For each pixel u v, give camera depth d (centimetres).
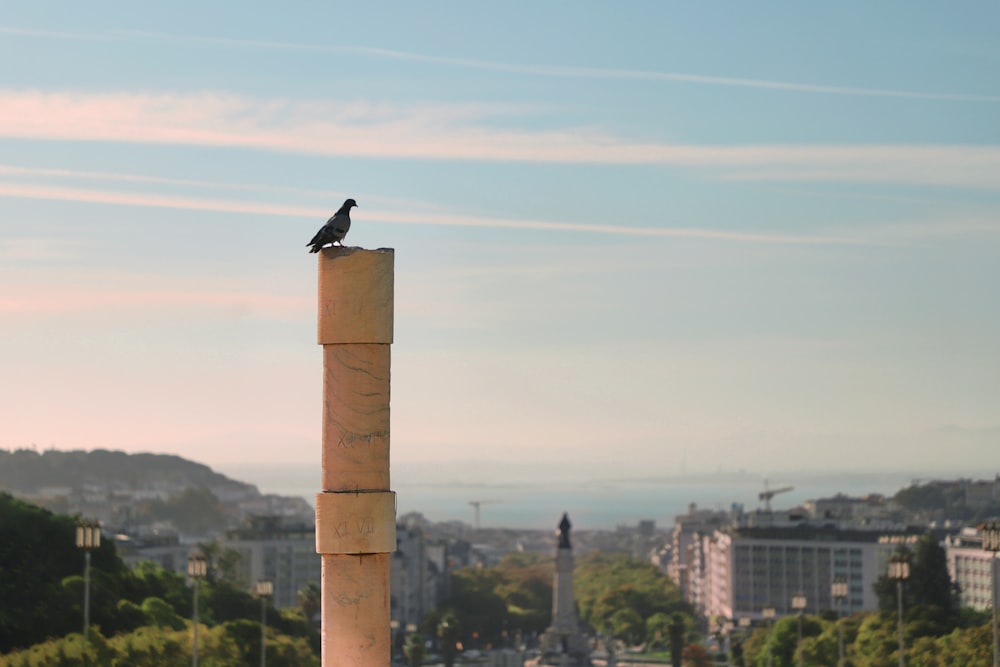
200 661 18588
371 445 5628
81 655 16475
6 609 18462
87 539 16375
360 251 5647
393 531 5628
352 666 5562
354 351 5641
